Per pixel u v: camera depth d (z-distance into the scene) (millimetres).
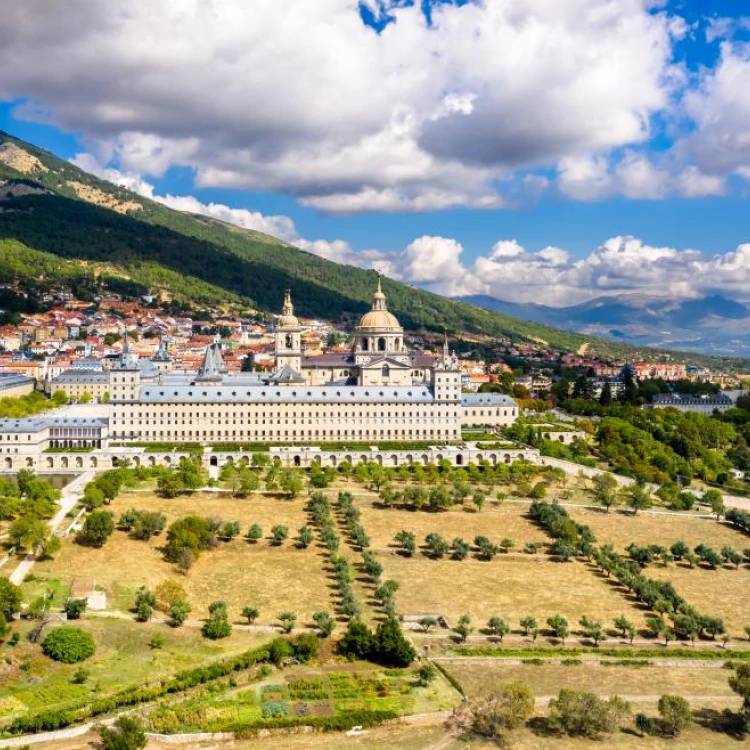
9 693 194625
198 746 181500
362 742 185750
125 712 191750
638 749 189500
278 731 188500
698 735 197625
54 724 183375
